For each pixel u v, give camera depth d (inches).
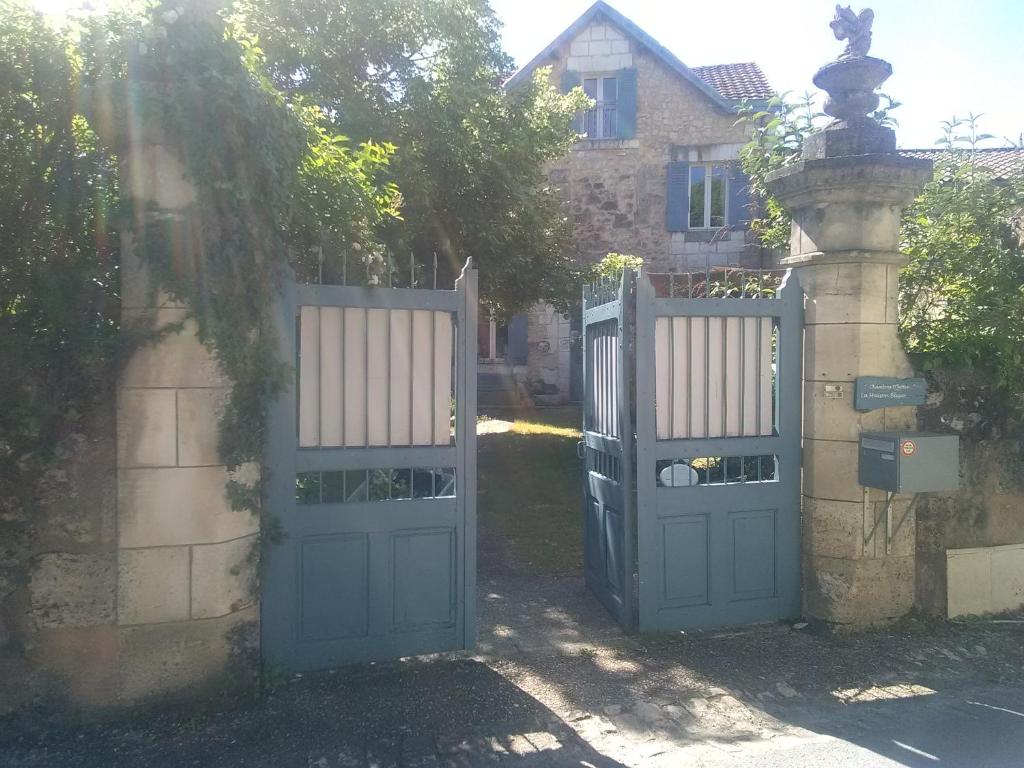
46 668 145.3
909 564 197.6
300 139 165.0
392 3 331.9
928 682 170.2
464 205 366.9
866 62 193.9
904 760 138.9
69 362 144.9
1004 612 205.6
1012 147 225.5
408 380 175.5
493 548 269.7
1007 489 206.1
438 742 142.8
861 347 191.3
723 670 174.2
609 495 207.5
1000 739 146.6
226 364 152.3
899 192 191.0
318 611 168.2
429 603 177.0
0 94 144.7
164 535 148.9
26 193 149.7
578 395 625.0
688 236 582.6
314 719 149.6
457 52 349.7
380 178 312.5
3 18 142.8
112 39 145.6
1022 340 198.1
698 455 193.9
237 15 298.5
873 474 187.6
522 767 136.0
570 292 424.2
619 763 137.5
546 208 412.8
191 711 150.0
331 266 178.2
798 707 158.9
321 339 169.0
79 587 146.6
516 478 368.2
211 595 152.3
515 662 176.4
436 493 188.4
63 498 145.8
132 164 145.5
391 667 171.8
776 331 201.5
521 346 645.3
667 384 194.1
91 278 148.8
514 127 383.9
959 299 205.9
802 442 201.2
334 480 177.3
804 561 201.2
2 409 141.6
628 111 585.6
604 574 212.7
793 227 206.8
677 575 194.1
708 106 579.8
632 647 185.5
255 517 159.6
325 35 329.1
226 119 145.6
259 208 154.9
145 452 147.6
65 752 137.3
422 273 310.3
